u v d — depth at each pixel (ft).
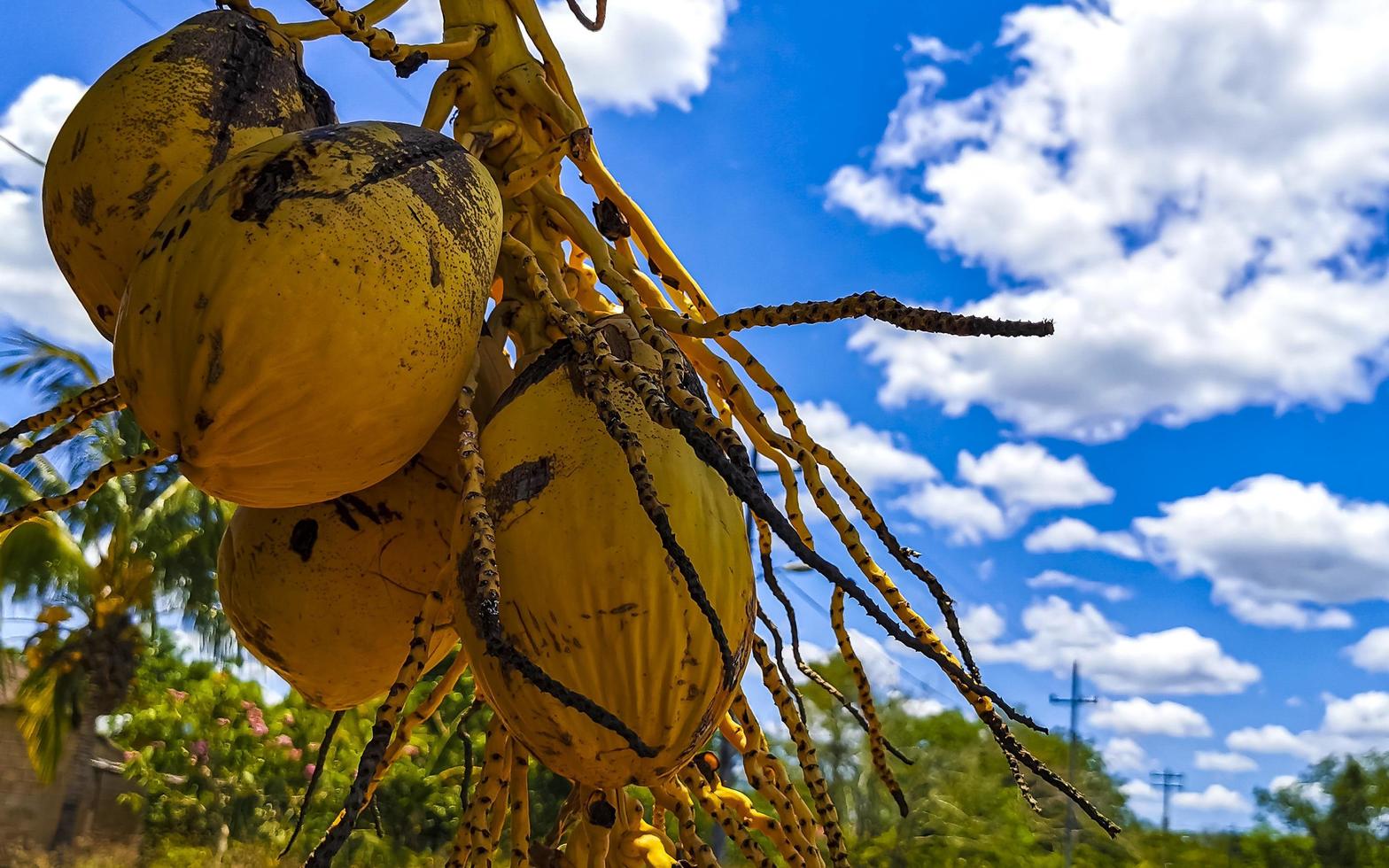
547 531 1.97
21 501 20.85
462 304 2.01
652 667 1.95
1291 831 46.93
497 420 2.11
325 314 1.88
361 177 1.98
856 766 30.66
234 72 2.39
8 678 23.44
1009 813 36.58
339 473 2.02
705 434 1.67
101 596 23.25
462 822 2.10
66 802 26.55
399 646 2.42
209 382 1.89
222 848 26.40
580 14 3.15
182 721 28.17
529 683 1.97
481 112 2.45
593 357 1.87
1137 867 39.81
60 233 2.33
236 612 2.50
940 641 2.17
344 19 2.21
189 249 1.94
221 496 2.08
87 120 2.30
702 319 2.48
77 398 2.19
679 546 1.79
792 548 1.62
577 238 2.30
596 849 2.34
